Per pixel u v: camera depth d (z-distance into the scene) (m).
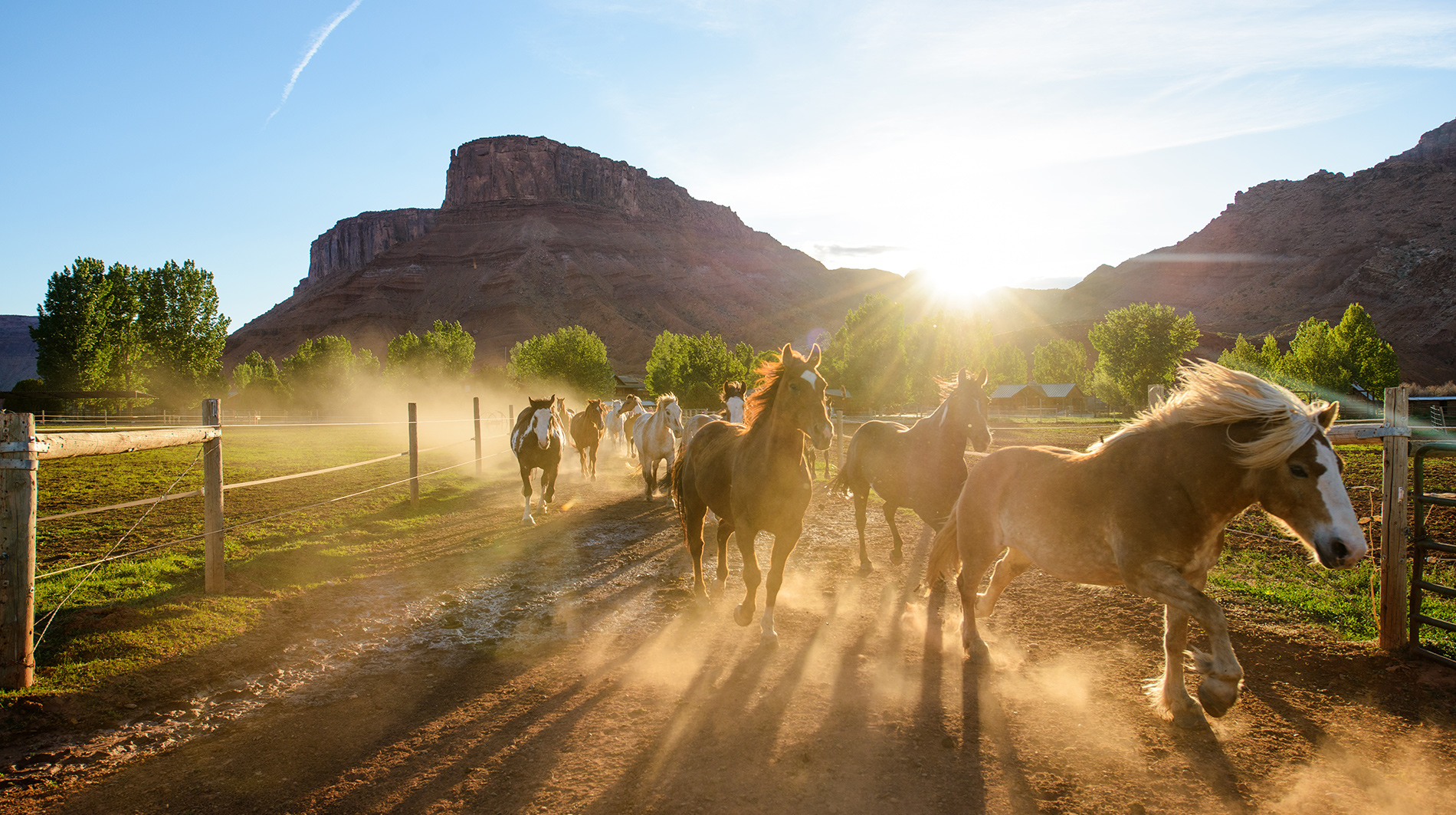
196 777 3.45
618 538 9.42
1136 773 3.35
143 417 56.69
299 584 6.82
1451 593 4.34
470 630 5.71
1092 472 4.02
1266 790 3.19
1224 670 3.27
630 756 3.59
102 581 6.57
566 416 20.48
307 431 46.88
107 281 64.25
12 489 4.17
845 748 3.63
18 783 3.39
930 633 5.46
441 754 3.65
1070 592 6.49
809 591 6.79
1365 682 4.31
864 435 7.74
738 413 10.56
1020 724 3.88
